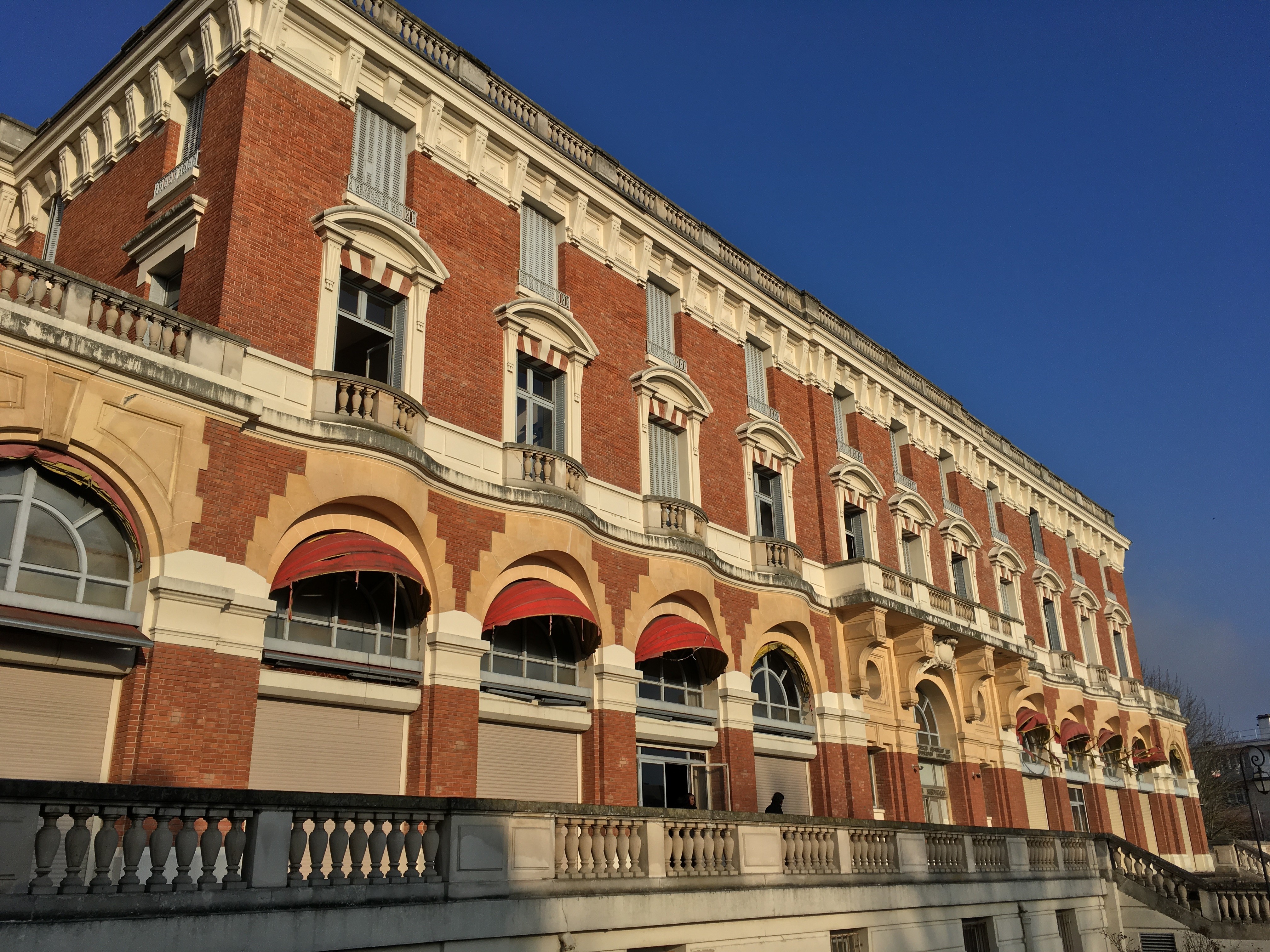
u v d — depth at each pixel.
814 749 26.05
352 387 17.23
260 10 18.23
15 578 13.17
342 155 18.89
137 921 9.63
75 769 13.32
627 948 14.44
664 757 22.42
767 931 16.64
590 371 22.91
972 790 31.73
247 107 17.50
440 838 12.73
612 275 24.41
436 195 20.39
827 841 18.75
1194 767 66.00
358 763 16.50
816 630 27.14
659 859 15.36
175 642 13.98
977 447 38.81
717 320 27.30
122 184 20.41
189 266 17.20
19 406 13.12
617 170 25.50
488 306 20.75
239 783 14.34
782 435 27.84
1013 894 22.83
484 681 18.56
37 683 13.23
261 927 10.51
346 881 11.53
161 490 14.35
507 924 12.92
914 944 19.52
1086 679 43.53
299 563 15.62
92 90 21.38
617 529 21.64
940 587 33.12
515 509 19.58
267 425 15.77
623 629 21.44
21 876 9.20
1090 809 40.88
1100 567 49.41
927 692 31.95
